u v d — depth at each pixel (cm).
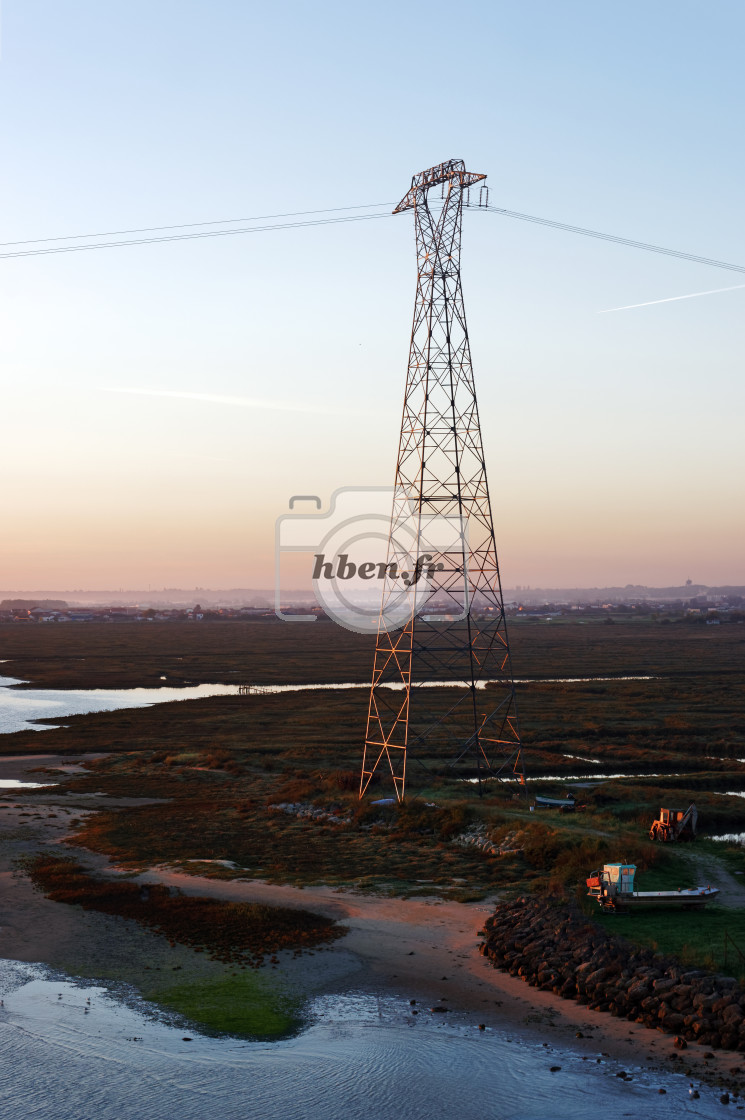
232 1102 2069
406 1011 2606
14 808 5591
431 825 5006
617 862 3969
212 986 2761
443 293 5962
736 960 2742
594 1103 2056
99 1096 2112
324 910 3538
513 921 3209
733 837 5194
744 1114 2008
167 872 4125
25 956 3019
